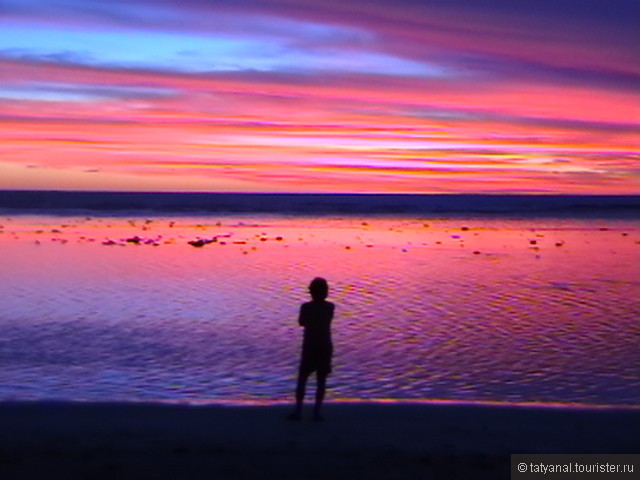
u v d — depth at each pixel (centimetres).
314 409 801
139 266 2397
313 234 4034
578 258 2783
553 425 789
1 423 783
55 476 601
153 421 796
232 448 691
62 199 9300
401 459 655
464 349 1241
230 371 1091
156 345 1252
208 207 8062
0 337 1301
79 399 921
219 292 1844
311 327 802
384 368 1117
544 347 1256
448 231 4441
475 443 721
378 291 1895
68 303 1666
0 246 3039
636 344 1273
